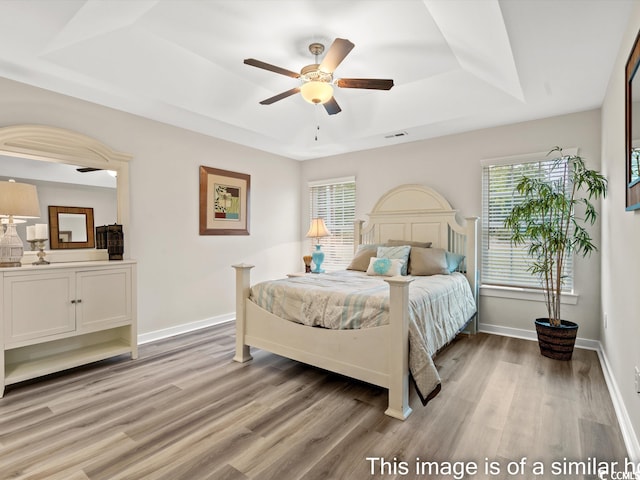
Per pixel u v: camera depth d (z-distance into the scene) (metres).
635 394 1.79
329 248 5.39
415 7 2.21
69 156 3.02
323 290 2.70
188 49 2.77
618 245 2.35
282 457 1.76
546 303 3.51
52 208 2.93
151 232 3.66
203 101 3.35
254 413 2.19
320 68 2.34
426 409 2.23
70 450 1.81
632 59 1.82
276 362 3.09
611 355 2.57
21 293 2.51
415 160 4.48
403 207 4.46
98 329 2.94
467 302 3.56
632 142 1.88
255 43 2.67
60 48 2.37
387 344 2.24
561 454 1.77
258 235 4.96
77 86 2.86
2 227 2.71
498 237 3.90
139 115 3.54
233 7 2.24
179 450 1.81
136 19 2.37
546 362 3.01
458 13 2.08
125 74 2.78
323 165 5.43
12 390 2.51
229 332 4.00
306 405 2.29
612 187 2.58
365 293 2.56
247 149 4.77
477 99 3.29
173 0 2.17
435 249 3.86
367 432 1.98
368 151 4.92
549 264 3.39
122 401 2.34
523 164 3.73
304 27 2.46
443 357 3.15
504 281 3.87
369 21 2.38
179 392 2.48
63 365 2.72
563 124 3.49
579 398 2.35
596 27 1.97
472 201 4.05
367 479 1.60
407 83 3.38
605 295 2.94
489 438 1.91
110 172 3.31
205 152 4.21
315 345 2.60
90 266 2.88
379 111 3.87
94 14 2.11
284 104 3.92
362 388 2.55
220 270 4.43
